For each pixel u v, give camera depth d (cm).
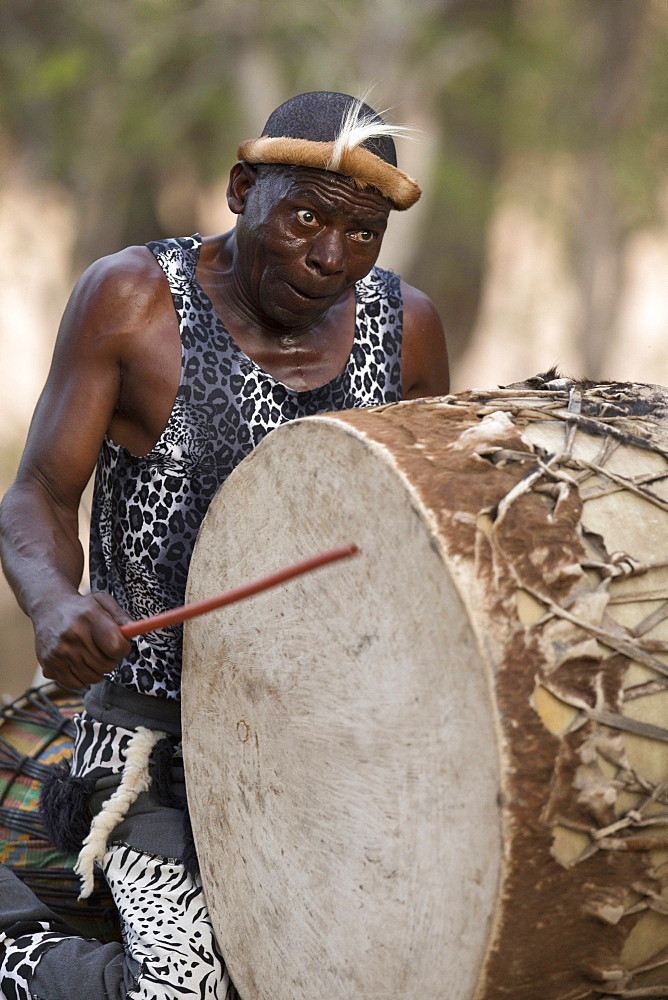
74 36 2436
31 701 855
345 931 548
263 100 2422
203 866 634
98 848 652
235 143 2472
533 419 567
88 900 733
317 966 565
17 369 2256
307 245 624
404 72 2353
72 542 661
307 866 567
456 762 491
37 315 2350
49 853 748
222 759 615
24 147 2456
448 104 2492
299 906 573
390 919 525
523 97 2500
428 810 505
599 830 489
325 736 552
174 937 630
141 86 2450
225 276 674
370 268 649
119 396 663
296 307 641
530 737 477
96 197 2458
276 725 579
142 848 650
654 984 536
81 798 670
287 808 576
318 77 2353
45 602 611
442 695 495
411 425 543
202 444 658
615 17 2478
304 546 559
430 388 745
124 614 588
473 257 2527
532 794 476
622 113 2506
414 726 508
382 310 714
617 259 2566
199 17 2403
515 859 475
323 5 2355
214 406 659
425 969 511
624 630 503
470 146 2517
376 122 638
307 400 680
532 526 502
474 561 488
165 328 658
